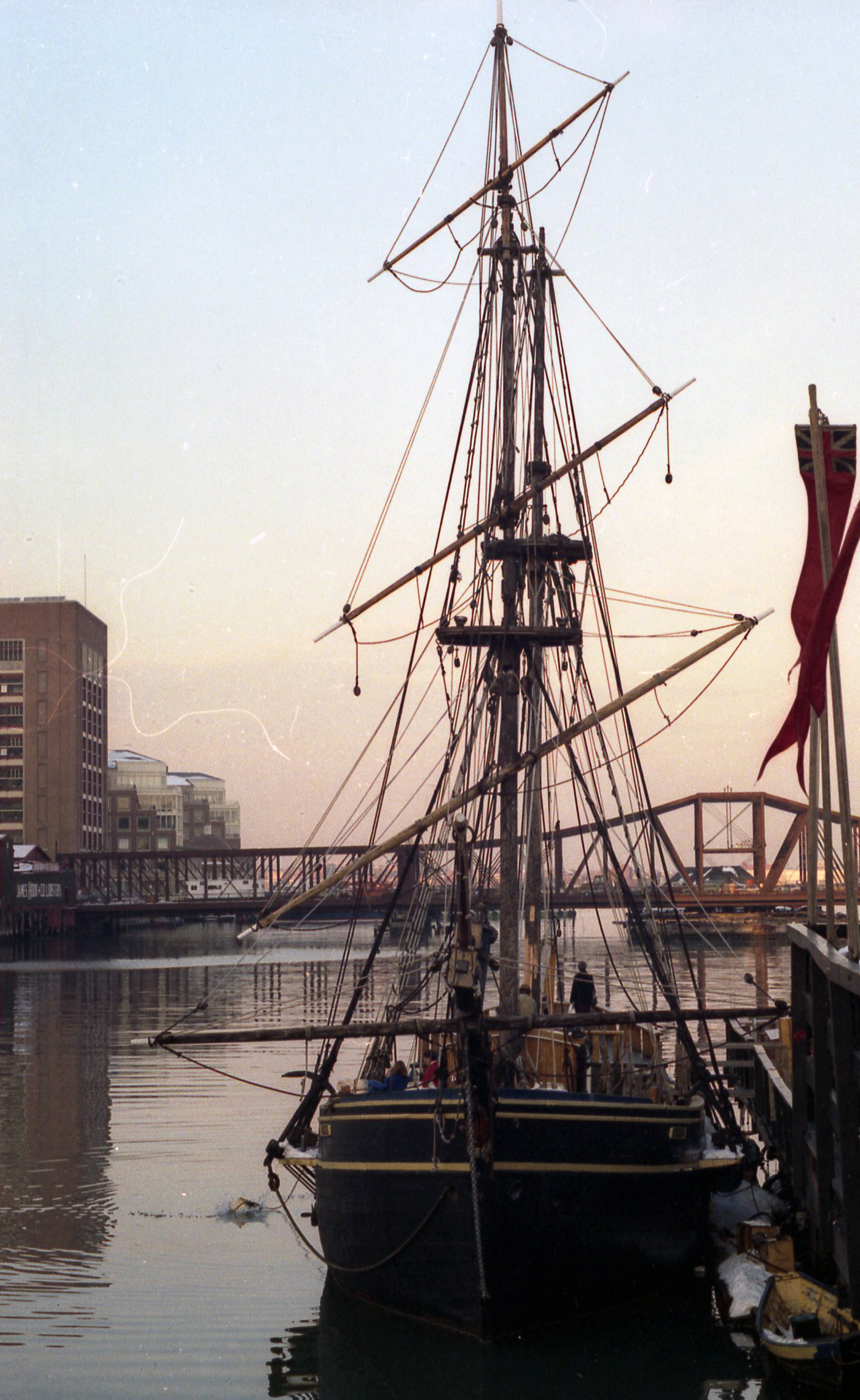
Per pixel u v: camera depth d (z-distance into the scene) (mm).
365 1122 20031
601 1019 20203
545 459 30453
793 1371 16281
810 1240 21016
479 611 28281
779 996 66562
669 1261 20719
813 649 17312
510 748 26938
